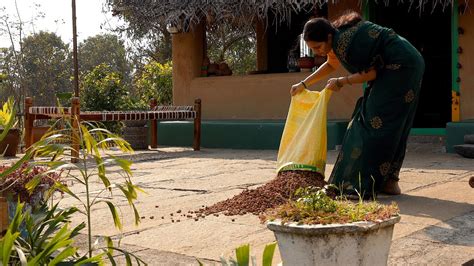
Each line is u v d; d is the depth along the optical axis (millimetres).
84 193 6172
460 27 9844
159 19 11219
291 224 2680
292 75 11477
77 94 14570
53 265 2584
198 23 11867
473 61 9781
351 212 2754
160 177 7375
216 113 12375
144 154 10320
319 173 5551
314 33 5254
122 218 4930
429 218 4613
